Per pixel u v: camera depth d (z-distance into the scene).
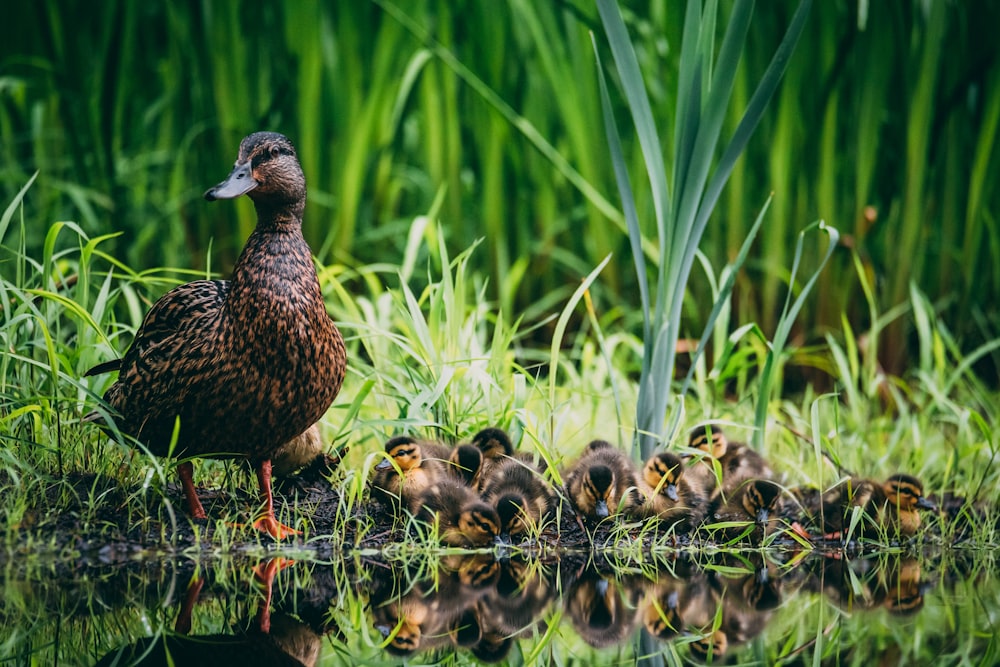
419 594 8.04
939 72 15.00
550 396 10.16
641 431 10.02
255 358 8.39
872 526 9.95
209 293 8.93
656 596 8.15
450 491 9.54
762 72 14.85
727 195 15.31
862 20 12.76
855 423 12.40
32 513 8.71
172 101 15.44
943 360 12.98
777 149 14.97
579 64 15.34
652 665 6.56
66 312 10.07
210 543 8.80
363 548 9.09
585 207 16.12
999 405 13.71
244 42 15.14
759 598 8.12
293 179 8.62
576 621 7.52
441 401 10.61
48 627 6.97
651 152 9.94
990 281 16.12
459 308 10.80
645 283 10.14
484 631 7.27
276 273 8.46
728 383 15.16
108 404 8.83
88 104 14.55
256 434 8.66
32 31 15.79
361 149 15.05
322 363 8.62
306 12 14.91
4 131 14.94
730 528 9.96
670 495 9.70
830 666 6.45
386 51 15.12
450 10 15.54
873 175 15.47
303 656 6.62
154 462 8.33
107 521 8.81
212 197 8.39
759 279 15.85
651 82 15.51
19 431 9.37
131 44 15.23
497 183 15.68
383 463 9.42
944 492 10.80
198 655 6.55
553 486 10.12
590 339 15.75
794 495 10.52
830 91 14.31
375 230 15.73
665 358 10.12
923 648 6.83
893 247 15.09
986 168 15.18
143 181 15.49
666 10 14.64
